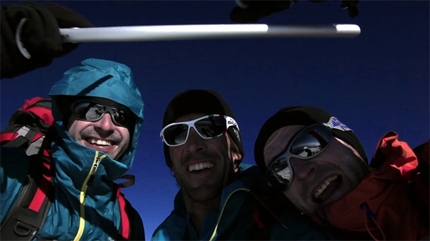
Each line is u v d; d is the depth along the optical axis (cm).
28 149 65
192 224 71
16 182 57
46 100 77
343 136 55
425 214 44
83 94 67
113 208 67
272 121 60
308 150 55
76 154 63
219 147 72
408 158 47
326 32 42
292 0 39
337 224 50
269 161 59
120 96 69
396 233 45
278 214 60
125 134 71
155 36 41
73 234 59
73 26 46
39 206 58
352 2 39
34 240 55
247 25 41
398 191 47
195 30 41
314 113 57
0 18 42
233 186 63
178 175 73
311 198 54
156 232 70
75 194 61
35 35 41
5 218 55
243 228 61
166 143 74
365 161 57
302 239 53
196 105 75
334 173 53
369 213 47
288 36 42
